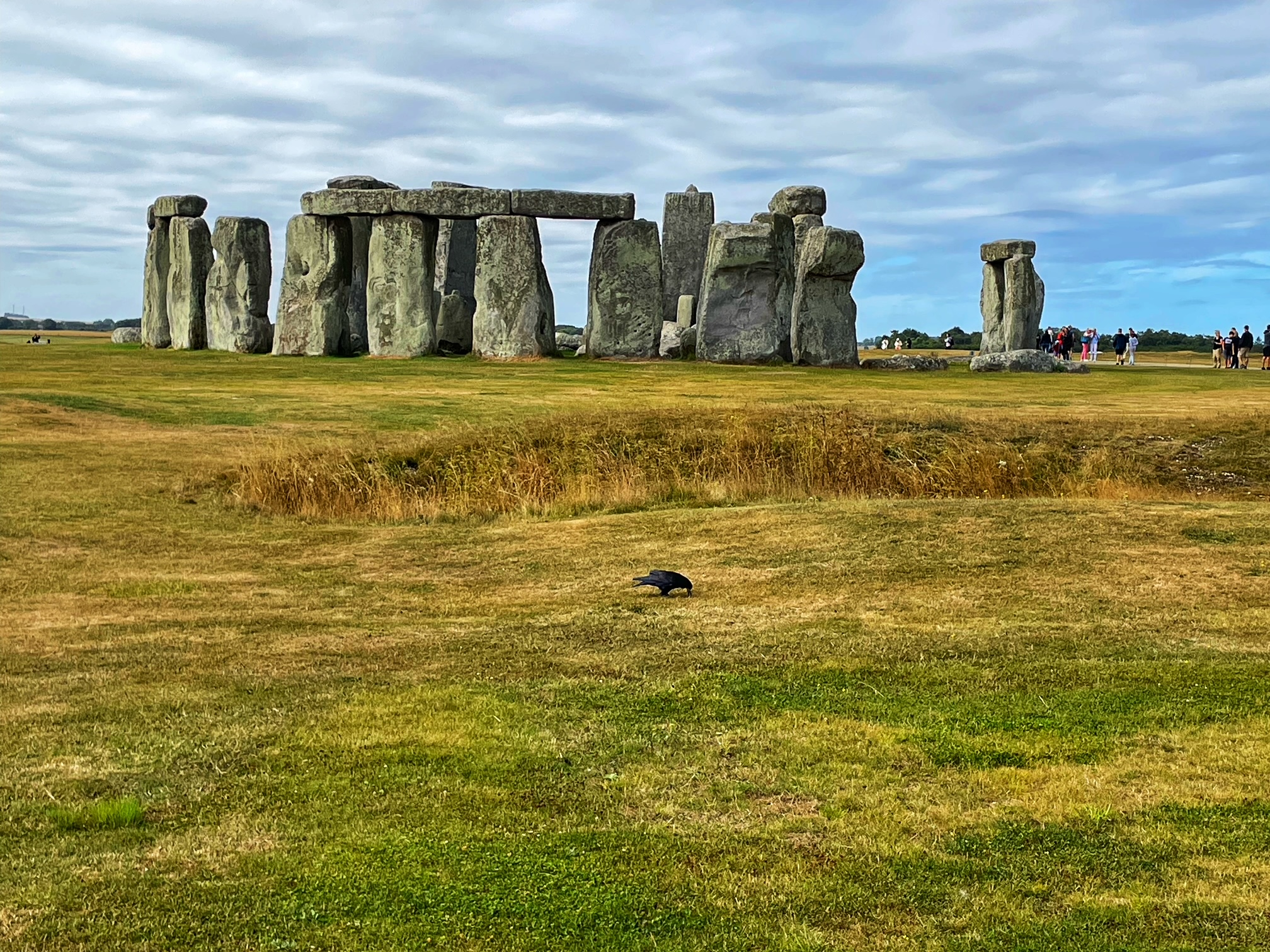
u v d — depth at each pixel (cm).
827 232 3816
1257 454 1994
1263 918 598
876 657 998
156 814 717
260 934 591
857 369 3706
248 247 4450
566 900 620
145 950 577
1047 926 595
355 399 2764
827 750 811
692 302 4744
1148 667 950
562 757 802
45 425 2352
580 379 3191
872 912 609
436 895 625
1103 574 1212
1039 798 732
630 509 1797
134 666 1031
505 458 1969
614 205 3916
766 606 1181
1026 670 954
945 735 832
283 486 1870
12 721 880
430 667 1013
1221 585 1166
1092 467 1959
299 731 848
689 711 888
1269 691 896
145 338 4938
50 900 617
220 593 1346
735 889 631
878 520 1474
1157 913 604
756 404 2352
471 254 4791
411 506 1831
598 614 1185
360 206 4009
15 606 1283
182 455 2130
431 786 754
